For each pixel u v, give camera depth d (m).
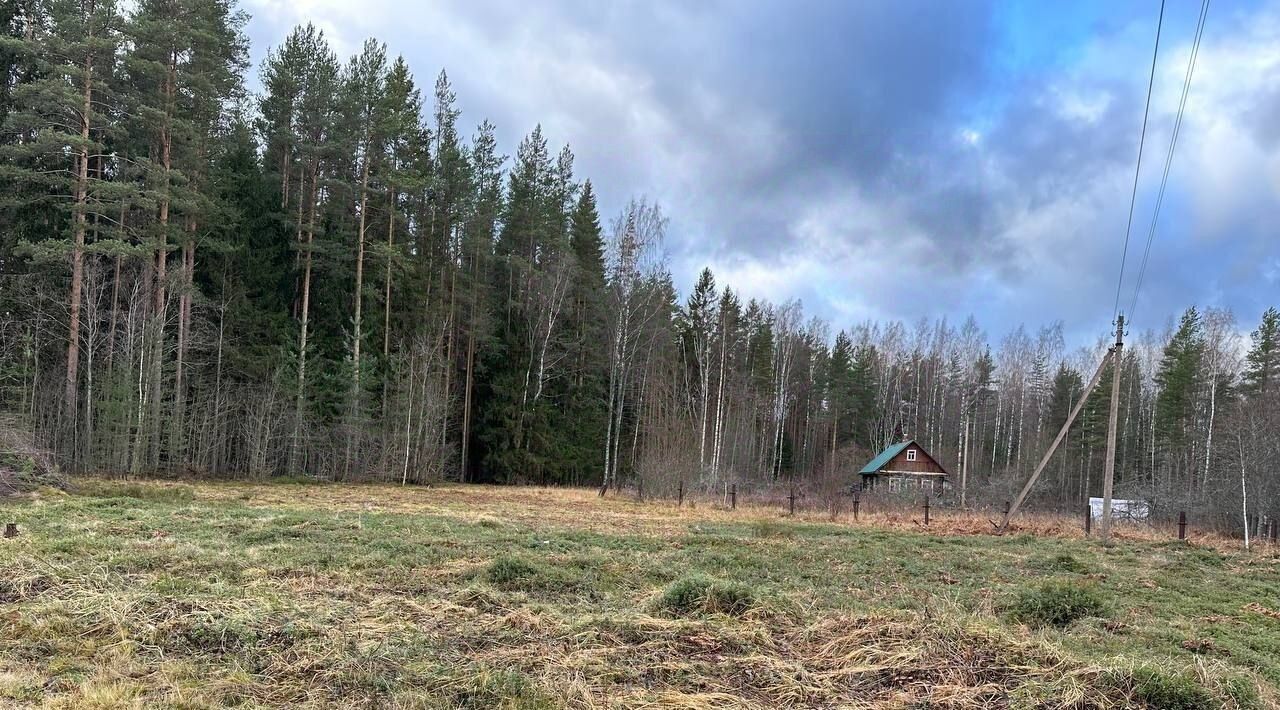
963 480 38.62
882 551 12.65
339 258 31.59
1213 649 6.29
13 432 17.86
